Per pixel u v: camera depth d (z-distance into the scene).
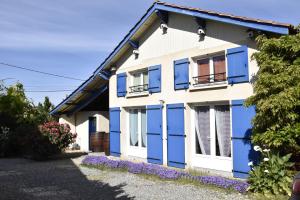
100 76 16.66
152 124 13.81
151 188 9.63
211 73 11.88
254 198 8.30
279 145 8.41
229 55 10.94
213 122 11.71
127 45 15.06
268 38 9.67
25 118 22.62
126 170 12.39
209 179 9.73
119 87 15.84
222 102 11.38
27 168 14.00
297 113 8.48
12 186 10.33
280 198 8.07
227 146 11.23
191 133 12.36
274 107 8.27
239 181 9.41
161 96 13.48
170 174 10.75
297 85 8.24
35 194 9.26
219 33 11.39
